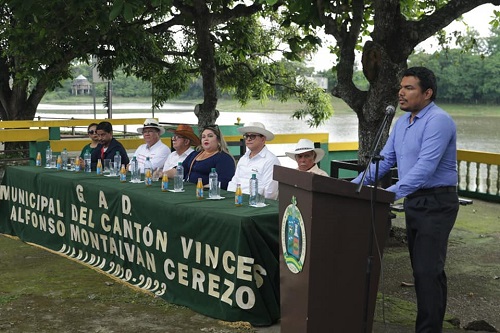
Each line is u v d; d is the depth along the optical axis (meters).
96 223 6.54
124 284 5.89
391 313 5.11
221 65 14.65
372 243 3.66
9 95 16.38
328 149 11.75
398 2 7.17
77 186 6.83
